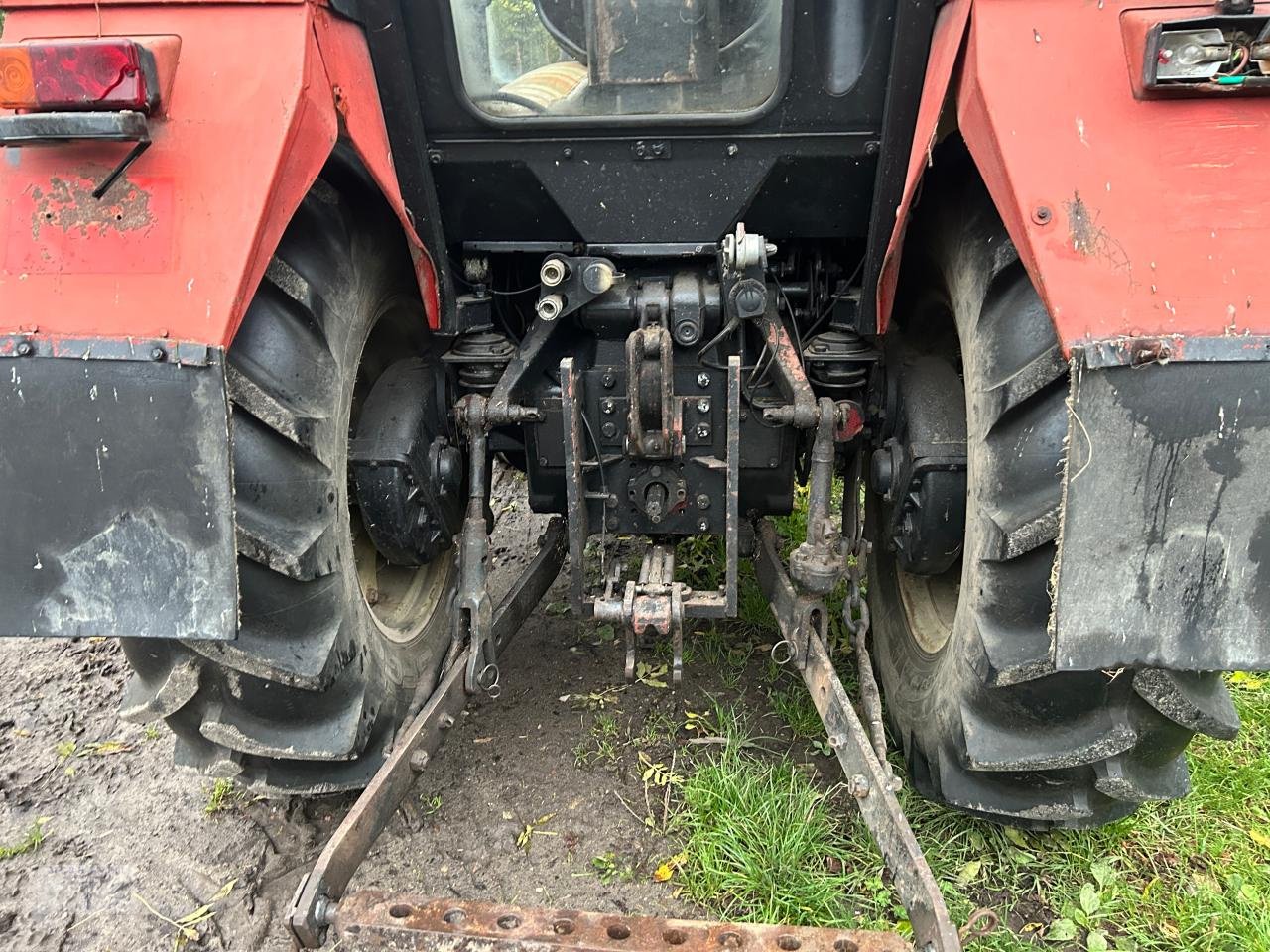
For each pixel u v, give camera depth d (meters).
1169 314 1.52
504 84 2.21
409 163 2.25
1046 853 2.44
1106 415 1.53
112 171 1.65
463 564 2.44
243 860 2.51
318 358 2.04
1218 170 1.57
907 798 2.56
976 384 1.97
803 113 2.16
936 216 2.31
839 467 3.12
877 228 2.27
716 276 2.51
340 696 2.13
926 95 1.95
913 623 2.67
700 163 2.27
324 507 2.02
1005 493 1.85
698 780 2.62
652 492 2.56
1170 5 1.65
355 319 2.22
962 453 2.36
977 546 1.95
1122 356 1.51
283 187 1.71
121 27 1.75
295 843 2.56
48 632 1.68
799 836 2.42
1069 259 1.56
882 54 2.07
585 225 2.39
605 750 2.85
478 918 1.64
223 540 1.65
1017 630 1.90
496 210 2.47
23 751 2.93
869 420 2.69
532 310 2.92
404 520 2.52
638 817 2.61
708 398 2.51
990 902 2.33
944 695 2.22
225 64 1.72
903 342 2.72
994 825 2.49
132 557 1.66
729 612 2.39
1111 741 1.90
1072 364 1.52
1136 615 1.58
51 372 1.62
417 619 2.77
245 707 2.05
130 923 2.33
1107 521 1.56
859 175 2.30
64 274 1.64
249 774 2.21
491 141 2.27
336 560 2.07
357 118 1.98
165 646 1.98
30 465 1.64
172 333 1.61
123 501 1.64
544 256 2.79
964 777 2.20
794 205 2.40
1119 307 1.53
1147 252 1.55
